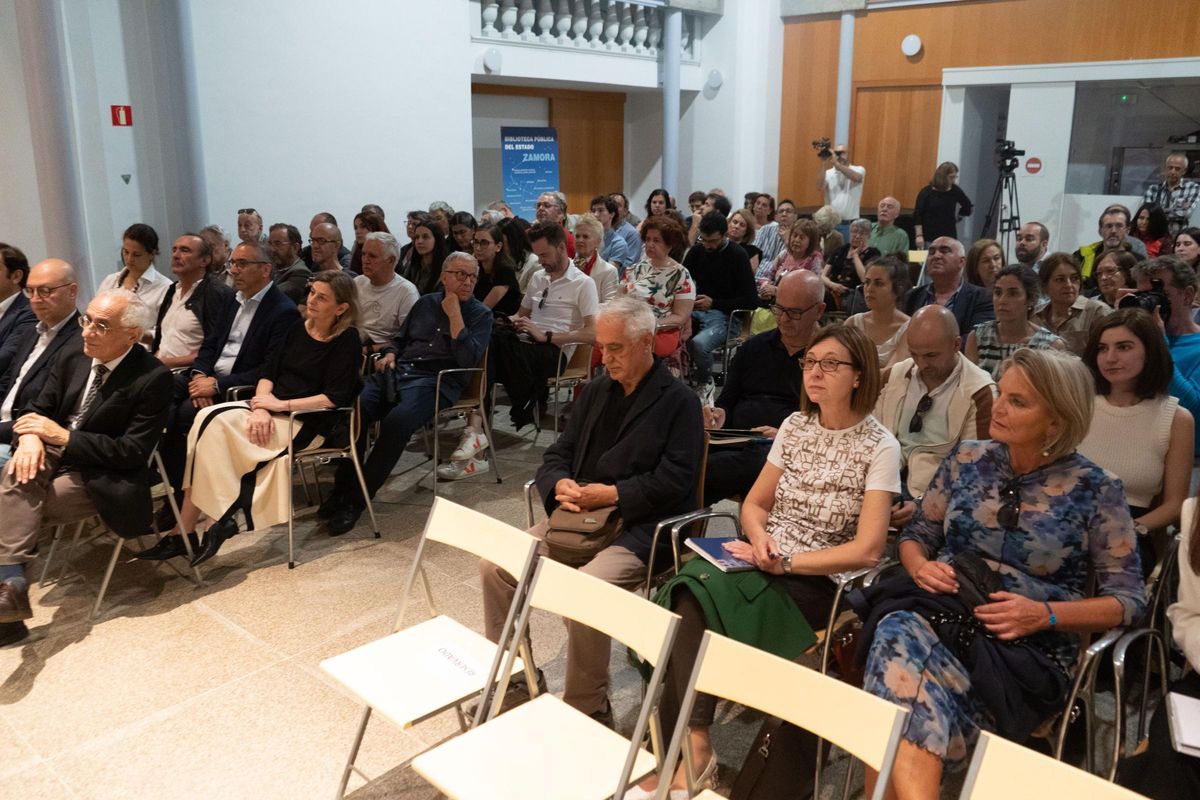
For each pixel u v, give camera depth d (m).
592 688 2.58
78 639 3.19
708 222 6.17
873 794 1.52
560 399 6.64
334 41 7.58
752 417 3.57
